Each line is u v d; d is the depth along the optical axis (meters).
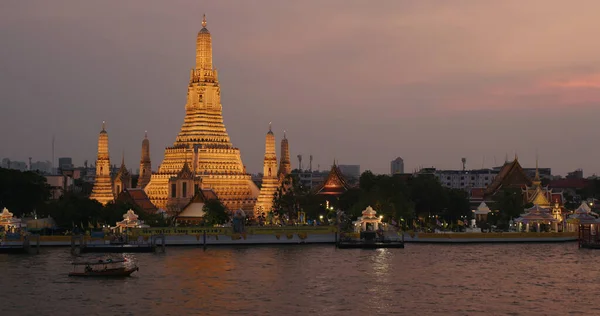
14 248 180.88
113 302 122.31
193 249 194.25
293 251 189.38
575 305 121.75
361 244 197.00
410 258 174.50
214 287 134.75
